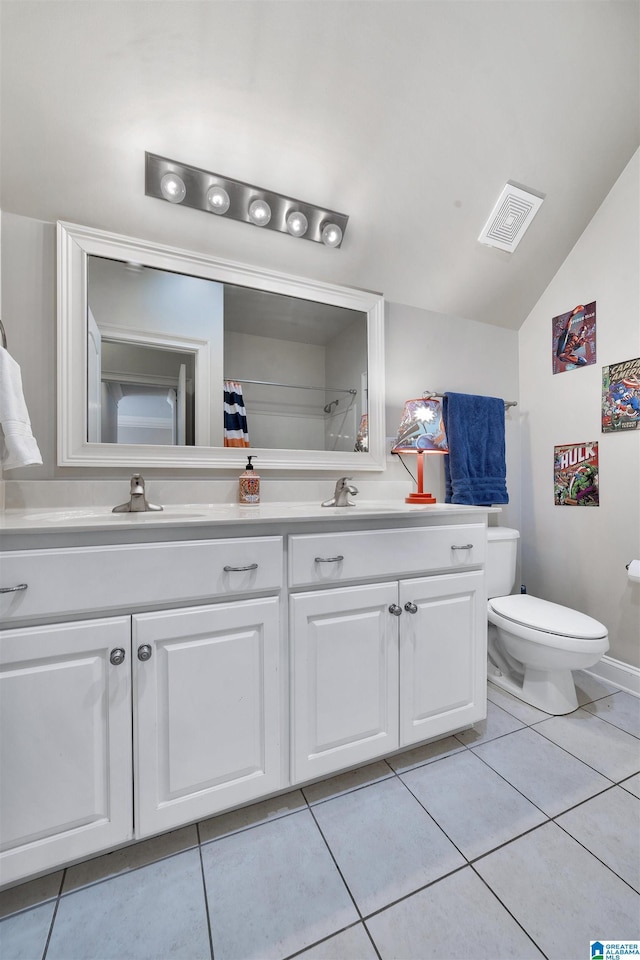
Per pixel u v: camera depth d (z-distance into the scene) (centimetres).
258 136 133
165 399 146
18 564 83
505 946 79
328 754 113
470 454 195
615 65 145
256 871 94
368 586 120
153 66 115
